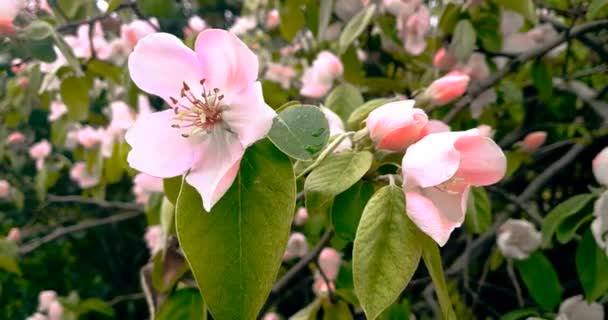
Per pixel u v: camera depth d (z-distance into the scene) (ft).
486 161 0.55
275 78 1.78
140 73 0.56
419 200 0.52
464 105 1.17
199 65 0.56
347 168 0.60
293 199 0.52
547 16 1.56
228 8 2.50
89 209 2.79
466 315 1.26
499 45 1.25
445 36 1.34
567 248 1.61
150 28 1.36
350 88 0.99
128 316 2.79
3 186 2.15
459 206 0.56
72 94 1.27
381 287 0.50
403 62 1.50
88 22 1.15
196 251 0.51
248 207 0.52
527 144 1.35
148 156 0.55
